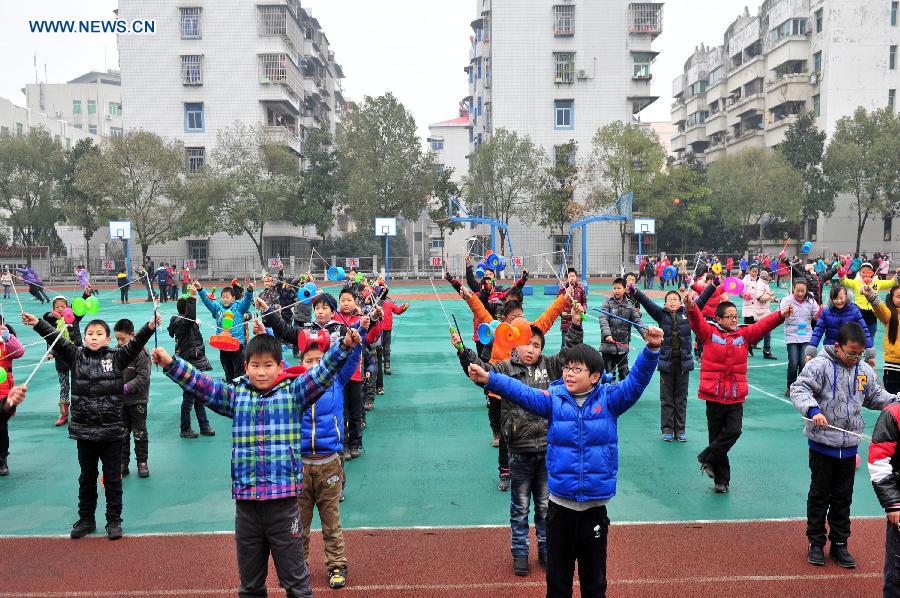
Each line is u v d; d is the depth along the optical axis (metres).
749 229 50.09
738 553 4.88
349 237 46.97
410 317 20.45
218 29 42.91
